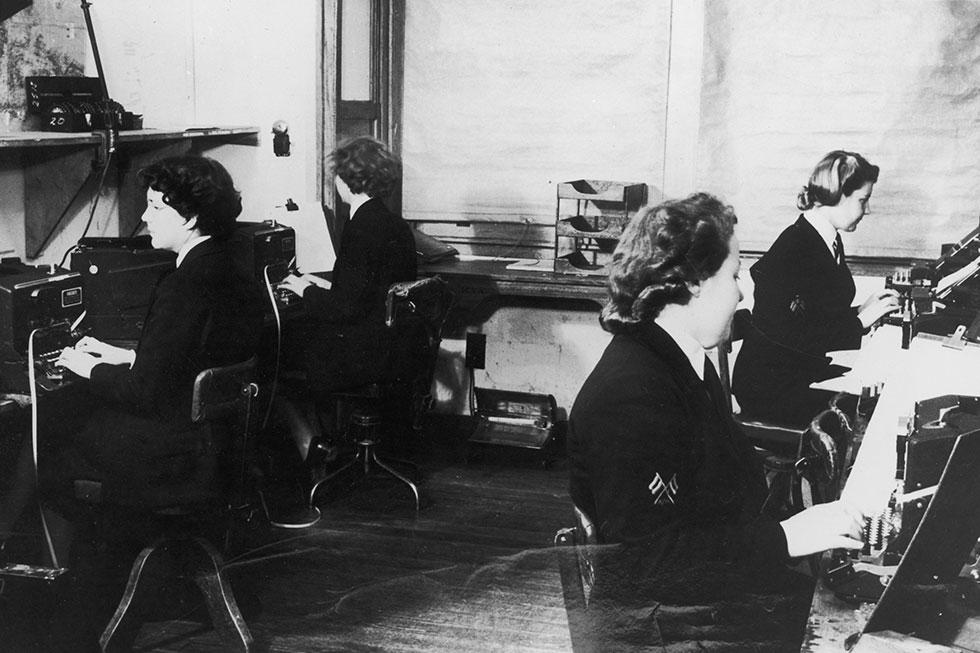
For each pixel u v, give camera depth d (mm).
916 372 2031
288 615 2760
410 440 4750
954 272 3141
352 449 4219
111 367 2705
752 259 4637
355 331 3686
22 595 2102
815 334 3258
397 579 1971
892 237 4473
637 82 4648
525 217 4875
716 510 1654
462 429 4910
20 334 2633
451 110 4879
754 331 3287
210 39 4367
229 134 4316
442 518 3789
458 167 4910
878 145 4430
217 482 2744
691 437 1627
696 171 4629
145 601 2775
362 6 4688
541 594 1655
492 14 4762
